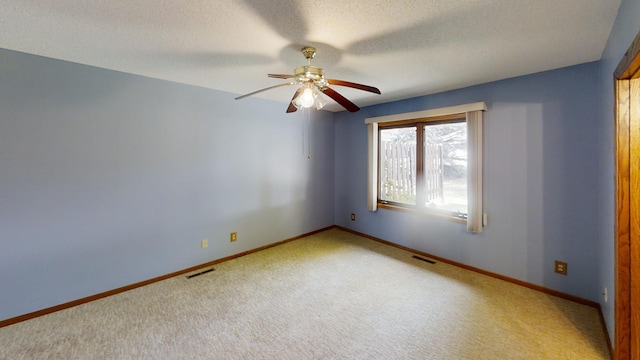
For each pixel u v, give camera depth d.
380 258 3.55
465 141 3.21
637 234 1.56
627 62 1.35
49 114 2.29
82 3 1.47
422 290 2.71
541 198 2.63
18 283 2.21
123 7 1.51
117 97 2.63
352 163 4.58
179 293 2.68
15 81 2.14
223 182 3.45
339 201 4.84
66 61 2.35
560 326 2.12
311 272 3.14
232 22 1.68
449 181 3.38
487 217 3.00
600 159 2.24
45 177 2.29
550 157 2.57
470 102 3.07
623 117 1.58
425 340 1.99
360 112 4.41
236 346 1.94
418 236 3.69
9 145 2.14
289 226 4.24
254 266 3.32
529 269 2.73
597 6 1.51
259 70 2.58
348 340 2.00
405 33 1.82
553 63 2.37
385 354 1.85
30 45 2.04
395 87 3.12
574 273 2.47
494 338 2.00
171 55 2.21
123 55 2.22
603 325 2.10
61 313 2.33
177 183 3.06
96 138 2.53
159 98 2.89
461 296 2.59
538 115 2.62
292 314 2.32
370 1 1.45
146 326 2.16
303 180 4.40
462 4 1.49
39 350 1.89
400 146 3.91
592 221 2.36
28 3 1.47
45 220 2.31
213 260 3.39
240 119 3.58
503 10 1.55
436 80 2.86
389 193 4.11
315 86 2.15
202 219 3.28
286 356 1.84
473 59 2.28
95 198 2.54
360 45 2.00
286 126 4.13
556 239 2.56
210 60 2.32
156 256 2.93
